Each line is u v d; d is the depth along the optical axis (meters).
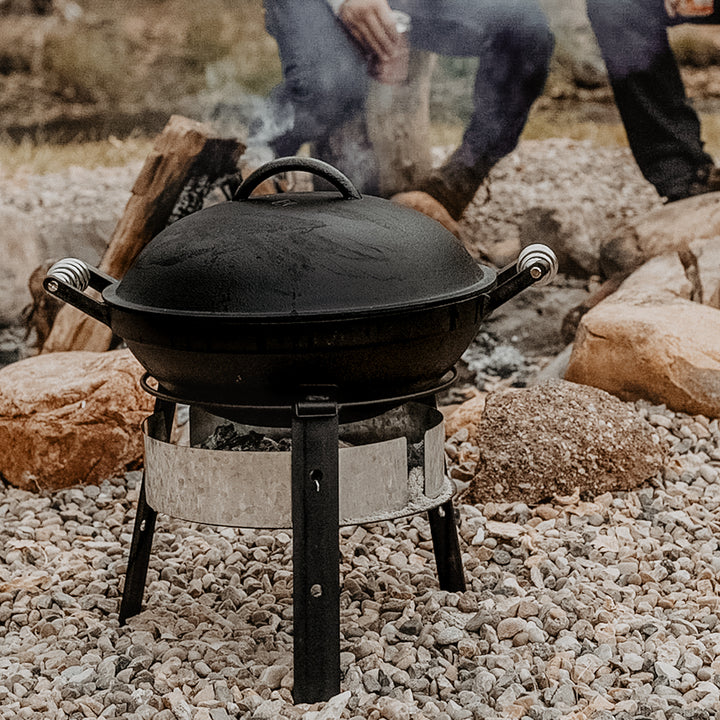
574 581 2.15
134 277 1.83
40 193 4.64
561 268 4.26
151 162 3.65
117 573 2.32
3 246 4.27
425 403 2.16
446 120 4.13
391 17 3.94
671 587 2.16
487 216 4.29
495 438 2.63
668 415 3.05
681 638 1.91
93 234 4.44
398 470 1.87
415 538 2.49
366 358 1.70
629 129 4.19
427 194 4.15
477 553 2.35
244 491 1.81
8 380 2.98
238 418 1.95
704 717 1.65
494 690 1.76
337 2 3.91
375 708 1.71
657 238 3.88
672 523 2.46
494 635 1.94
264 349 1.65
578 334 3.30
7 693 1.76
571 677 1.80
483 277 1.95
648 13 4.02
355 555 2.40
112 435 2.90
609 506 2.57
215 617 2.08
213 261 1.69
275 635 2.00
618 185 4.29
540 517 2.52
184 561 2.38
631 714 1.68
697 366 3.03
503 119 4.13
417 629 1.98
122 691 1.78
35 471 2.88
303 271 1.66
